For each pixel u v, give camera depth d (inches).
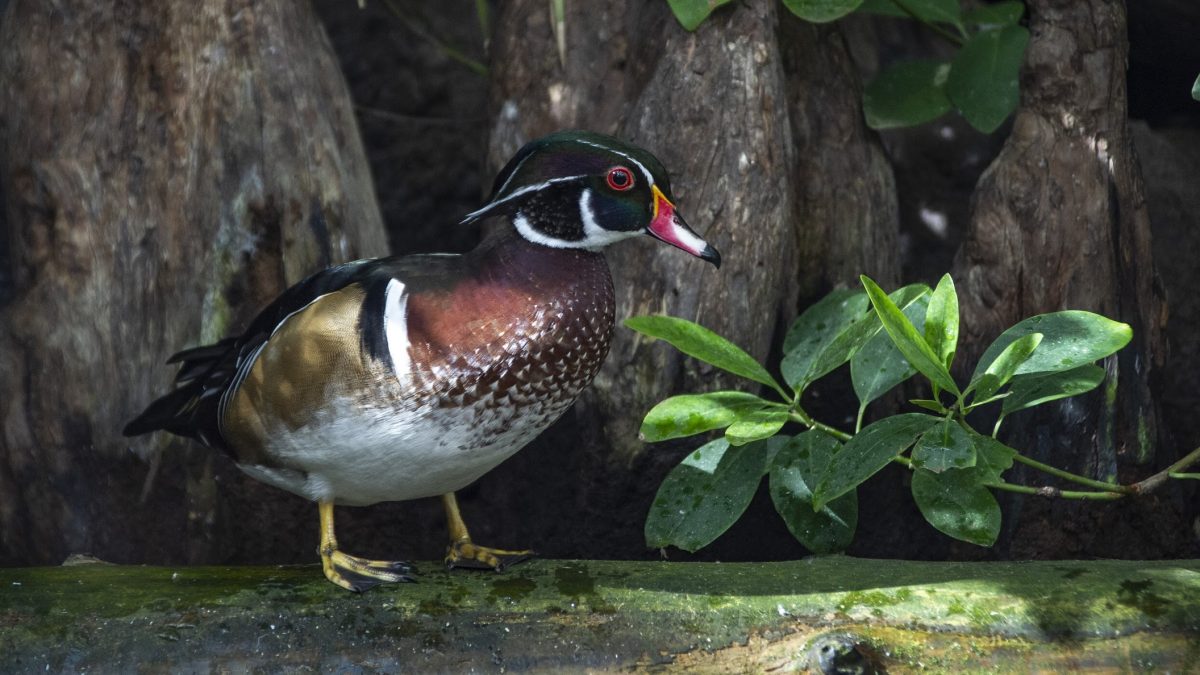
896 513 254.5
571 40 259.8
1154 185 297.3
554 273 197.6
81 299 254.2
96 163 254.1
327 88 262.7
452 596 197.0
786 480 224.2
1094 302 247.9
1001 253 251.4
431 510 261.6
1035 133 251.6
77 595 197.9
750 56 244.5
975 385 205.9
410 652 188.7
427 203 327.0
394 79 327.9
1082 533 247.9
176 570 208.2
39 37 256.5
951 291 211.0
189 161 251.0
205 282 250.5
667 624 190.2
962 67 265.6
